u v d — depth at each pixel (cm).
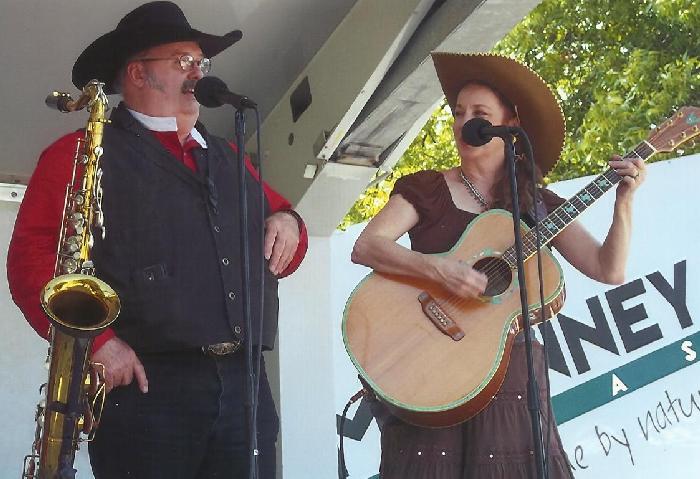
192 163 339
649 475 557
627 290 575
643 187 586
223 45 373
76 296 286
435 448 334
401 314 350
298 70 507
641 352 568
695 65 976
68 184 321
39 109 507
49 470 288
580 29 1053
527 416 335
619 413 563
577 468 557
